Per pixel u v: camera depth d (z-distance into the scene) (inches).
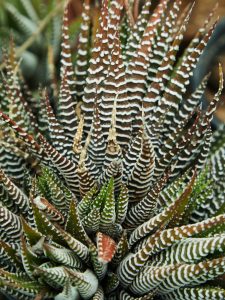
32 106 14.4
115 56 11.1
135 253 10.9
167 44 13.0
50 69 15.5
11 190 11.1
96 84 11.9
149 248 10.1
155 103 12.8
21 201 11.5
